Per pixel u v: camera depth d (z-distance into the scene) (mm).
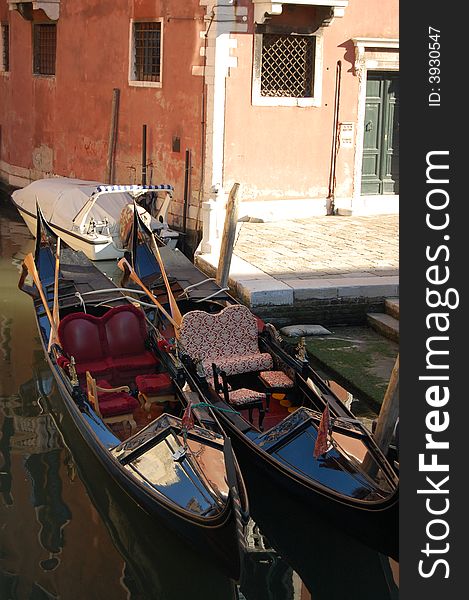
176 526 6125
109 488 7277
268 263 11719
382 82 15117
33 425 8359
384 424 6988
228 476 5539
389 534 6113
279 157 14406
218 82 13633
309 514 6941
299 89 14430
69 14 16906
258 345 8539
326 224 14289
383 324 10461
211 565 6281
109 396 7559
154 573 6266
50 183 15242
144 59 15227
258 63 13852
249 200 14344
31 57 18312
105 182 16438
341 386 9141
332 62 14516
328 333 10539
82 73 16766
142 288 10133
